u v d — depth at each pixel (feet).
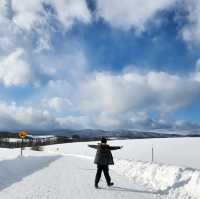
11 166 58.08
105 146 38.42
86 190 35.47
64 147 394.32
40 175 54.75
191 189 27.02
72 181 45.62
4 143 472.85
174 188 30.01
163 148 187.01
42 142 506.07
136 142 240.12
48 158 129.90
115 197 30.25
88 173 62.08
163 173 36.06
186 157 147.13
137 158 159.94
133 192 33.63
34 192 33.06
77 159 146.61
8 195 30.73
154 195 31.17
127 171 55.67
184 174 30.99
